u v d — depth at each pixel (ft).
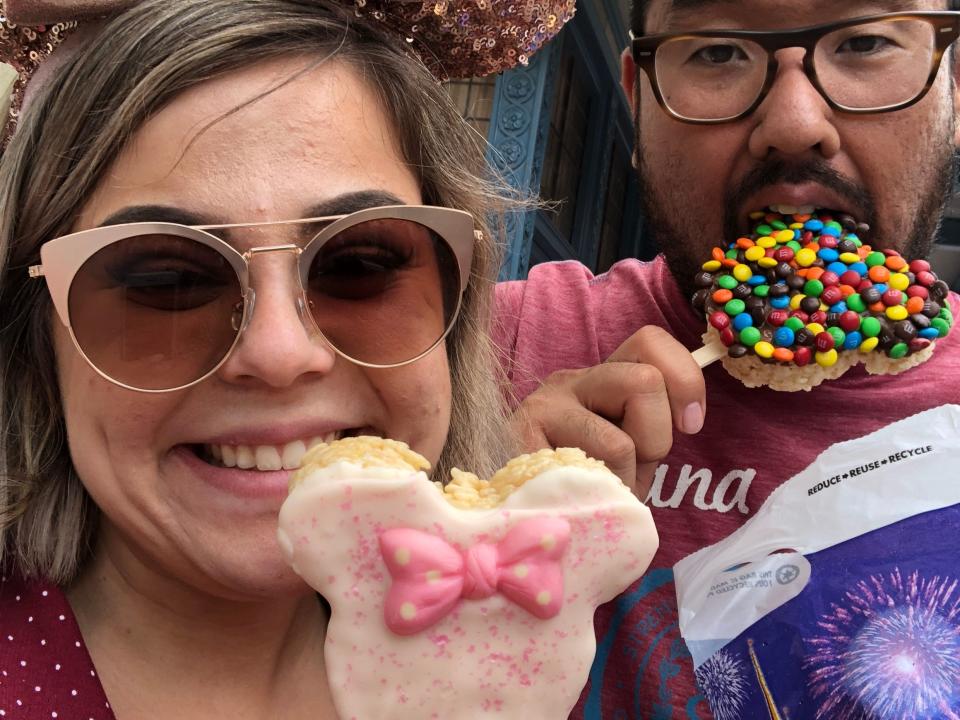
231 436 0.88
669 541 1.29
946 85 1.23
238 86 0.86
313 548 0.78
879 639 0.98
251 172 0.85
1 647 0.87
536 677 0.79
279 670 1.00
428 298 0.99
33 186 0.94
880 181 1.21
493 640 0.79
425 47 1.16
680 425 1.06
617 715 1.26
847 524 1.06
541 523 0.79
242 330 0.86
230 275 0.86
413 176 1.04
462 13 1.11
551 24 1.21
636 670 1.25
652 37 1.24
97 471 0.89
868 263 1.19
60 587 0.97
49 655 0.88
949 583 0.99
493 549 0.79
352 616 0.78
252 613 0.96
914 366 1.26
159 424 0.88
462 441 1.19
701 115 1.23
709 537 1.27
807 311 1.15
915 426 1.11
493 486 0.87
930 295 1.20
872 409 1.27
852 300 1.15
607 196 6.58
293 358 0.85
